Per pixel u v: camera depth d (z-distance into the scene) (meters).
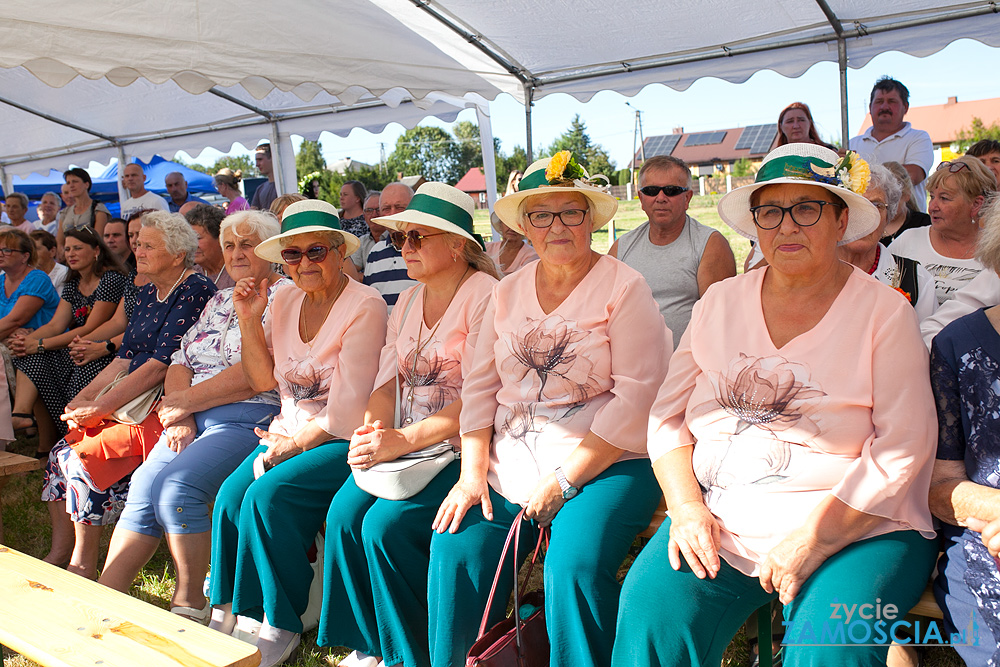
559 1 5.29
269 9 5.02
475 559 2.40
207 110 8.67
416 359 2.95
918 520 1.98
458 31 5.70
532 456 2.52
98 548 3.65
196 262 4.55
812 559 1.92
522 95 6.69
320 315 3.26
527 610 2.43
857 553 1.93
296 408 3.19
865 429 2.01
